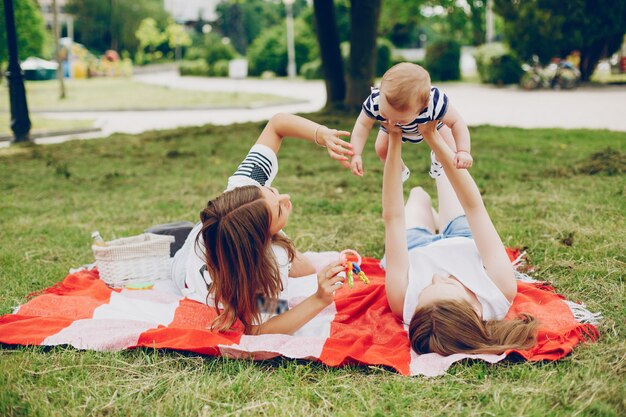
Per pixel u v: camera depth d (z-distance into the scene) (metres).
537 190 6.18
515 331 2.93
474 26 33.12
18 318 3.32
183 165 8.52
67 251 4.82
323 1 13.67
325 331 3.32
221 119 17.27
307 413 2.56
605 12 21.20
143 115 19.20
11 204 6.45
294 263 3.78
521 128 11.32
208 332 3.09
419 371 2.80
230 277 3.02
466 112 16.11
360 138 3.37
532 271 4.03
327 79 14.30
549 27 21.52
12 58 11.87
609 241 4.43
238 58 47.06
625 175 6.50
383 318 3.44
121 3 63.03
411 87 2.79
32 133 13.73
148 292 3.69
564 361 2.86
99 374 2.87
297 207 5.90
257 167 3.45
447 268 3.15
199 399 2.64
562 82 22.08
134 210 6.11
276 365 2.97
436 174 3.94
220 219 2.98
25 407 2.59
